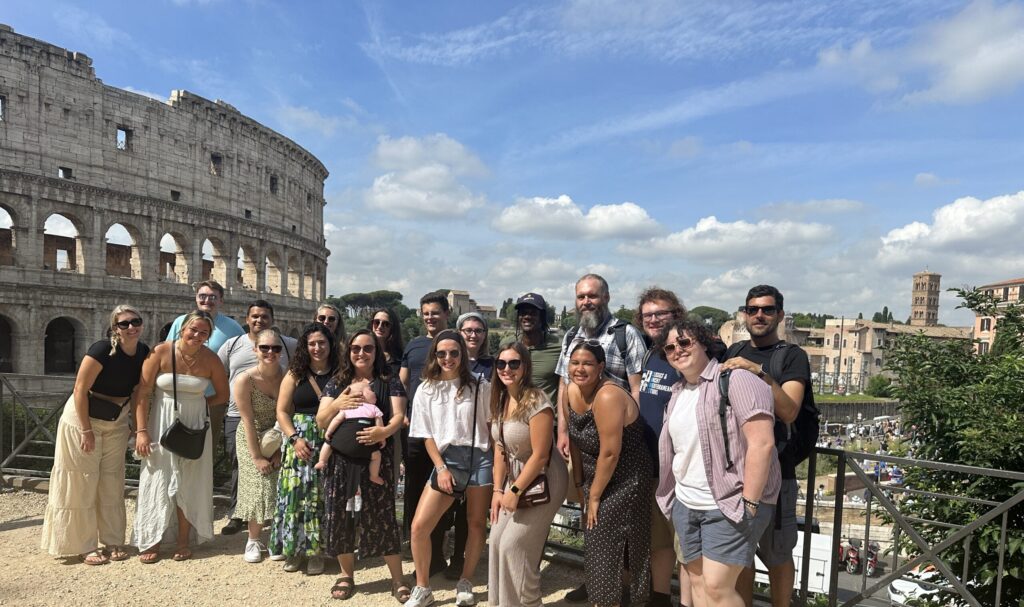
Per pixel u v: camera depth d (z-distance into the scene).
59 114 49.12
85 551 8.58
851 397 107.19
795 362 6.31
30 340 45.88
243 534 9.97
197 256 59.75
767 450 5.27
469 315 8.91
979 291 15.18
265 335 8.75
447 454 7.49
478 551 7.59
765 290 6.63
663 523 7.16
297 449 8.24
